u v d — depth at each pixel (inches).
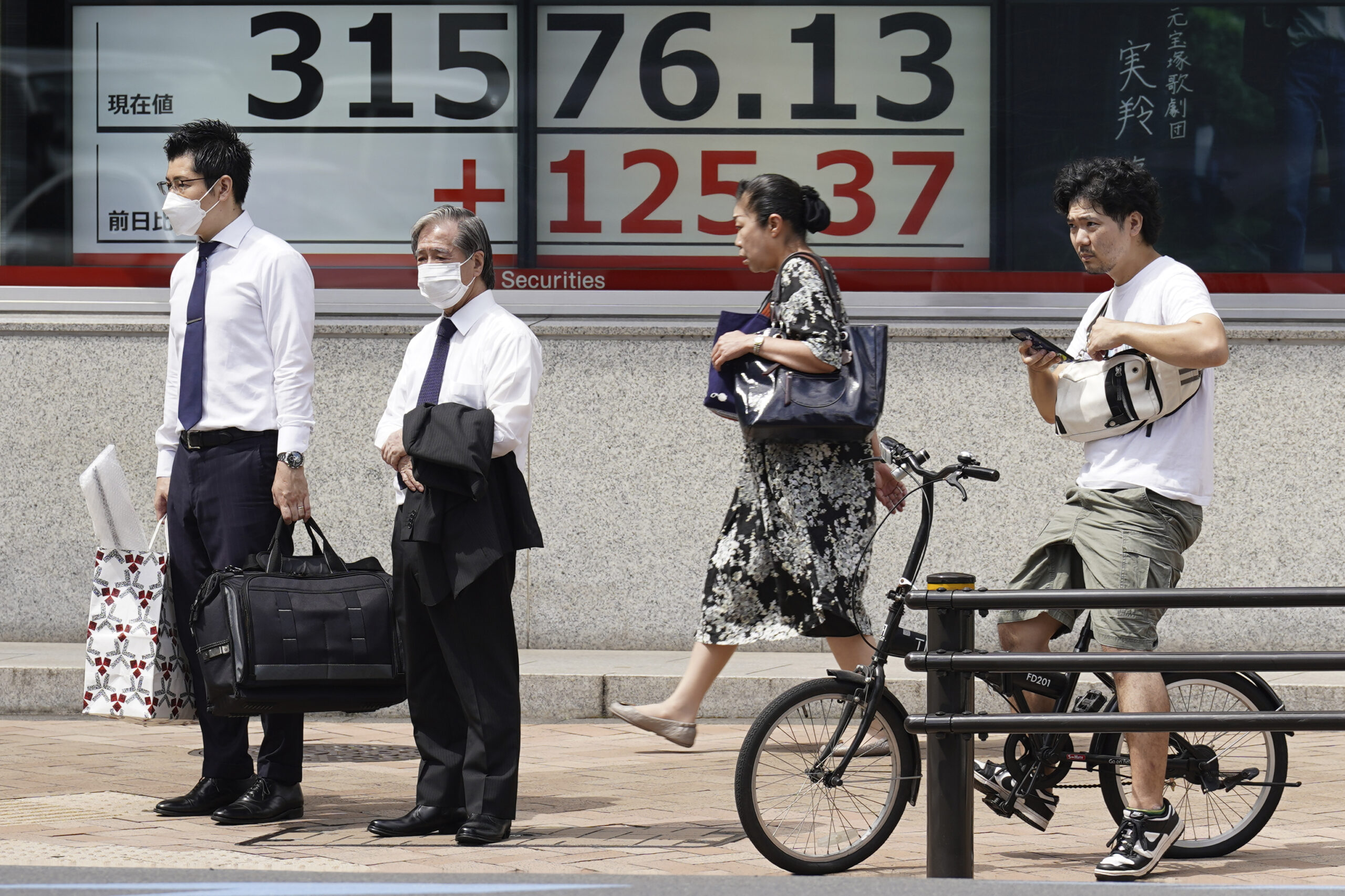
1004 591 617.6
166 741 1006.4
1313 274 1226.0
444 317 754.2
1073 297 1223.5
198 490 776.9
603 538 1210.0
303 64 1254.3
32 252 1261.1
